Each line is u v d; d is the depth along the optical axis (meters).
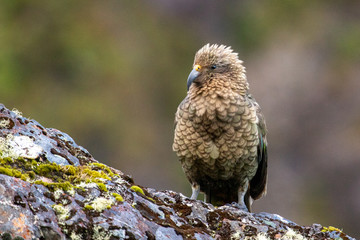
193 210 4.37
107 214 3.68
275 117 20.30
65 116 18.48
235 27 22.42
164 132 19.08
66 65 19.53
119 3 21.42
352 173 19.34
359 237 18.36
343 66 21.75
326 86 21.30
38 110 18.38
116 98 19.23
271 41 22.23
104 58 19.80
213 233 4.21
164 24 21.73
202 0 22.47
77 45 19.78
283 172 19.17
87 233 3.54
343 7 23.44
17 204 3.42
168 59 20.91
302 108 20.52
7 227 3.31
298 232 4.44
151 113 19.50
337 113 20.75
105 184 3.98
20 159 3.89
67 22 20.25
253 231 4.30
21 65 19.19
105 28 20.61
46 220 3.45
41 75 19.27
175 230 3.91
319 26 22.64
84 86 19.27
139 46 20.69
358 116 20.62
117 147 18.12
